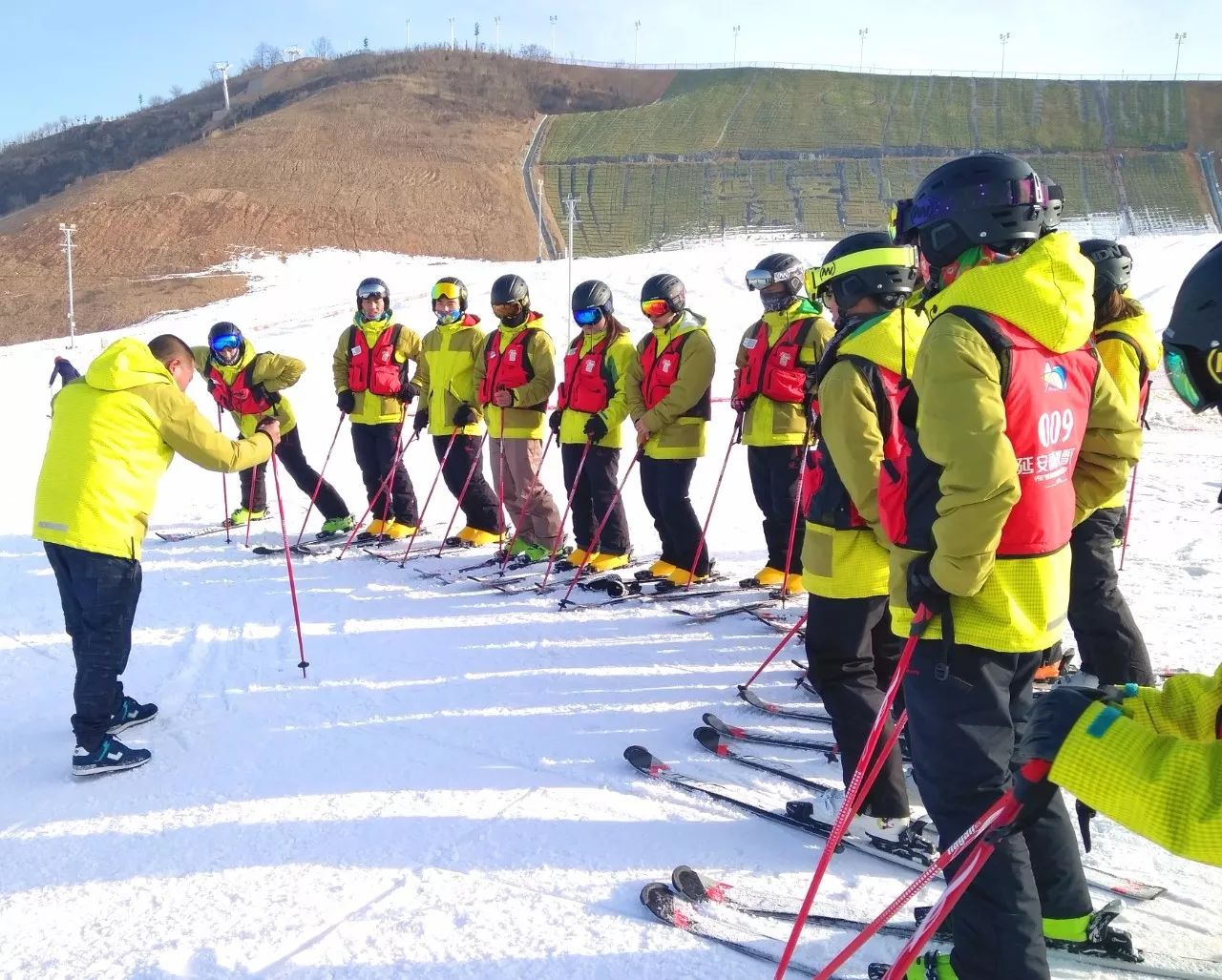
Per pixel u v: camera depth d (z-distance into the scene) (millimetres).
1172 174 65000
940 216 2051
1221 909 2521
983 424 1839
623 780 3326
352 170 64188
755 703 3934
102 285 42688
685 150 72250
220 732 3871
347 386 7281
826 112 80000
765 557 6508
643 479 5848
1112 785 1390
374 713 4004
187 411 3645
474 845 2914
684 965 2342
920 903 2555
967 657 2004
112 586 3498
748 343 5453
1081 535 3240
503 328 6387
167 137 94875
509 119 81438
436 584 6035
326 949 2443
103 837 3062
